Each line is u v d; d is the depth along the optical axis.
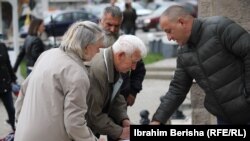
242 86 4.34
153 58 16.94
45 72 3.74
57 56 3.79
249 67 4.23
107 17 5.15
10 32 13.44
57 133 3.73
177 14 4.26
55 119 3.71
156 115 4.70
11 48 13.13
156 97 10.23
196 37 4.33
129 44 4.11
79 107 3.68
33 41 8.73
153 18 31.77
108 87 4.23
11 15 13.40
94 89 4.19
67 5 40.66
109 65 4.16
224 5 5.97
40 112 3.72
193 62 4.42
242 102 4.34
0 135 7.75
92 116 4.25
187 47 4.44
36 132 3.72
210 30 4.29
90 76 4.19
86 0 43.47
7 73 7.82
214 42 4.29
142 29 32.03
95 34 3.79
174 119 8.23
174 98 4.68
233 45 4.23
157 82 13.24
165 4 35.28
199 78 4.46
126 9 18.95
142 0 40.72
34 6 19.50
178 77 4.64
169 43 17.56
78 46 3.74
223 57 4.30
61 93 3.72
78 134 3.69
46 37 16.28
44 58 3.86
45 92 3.72
